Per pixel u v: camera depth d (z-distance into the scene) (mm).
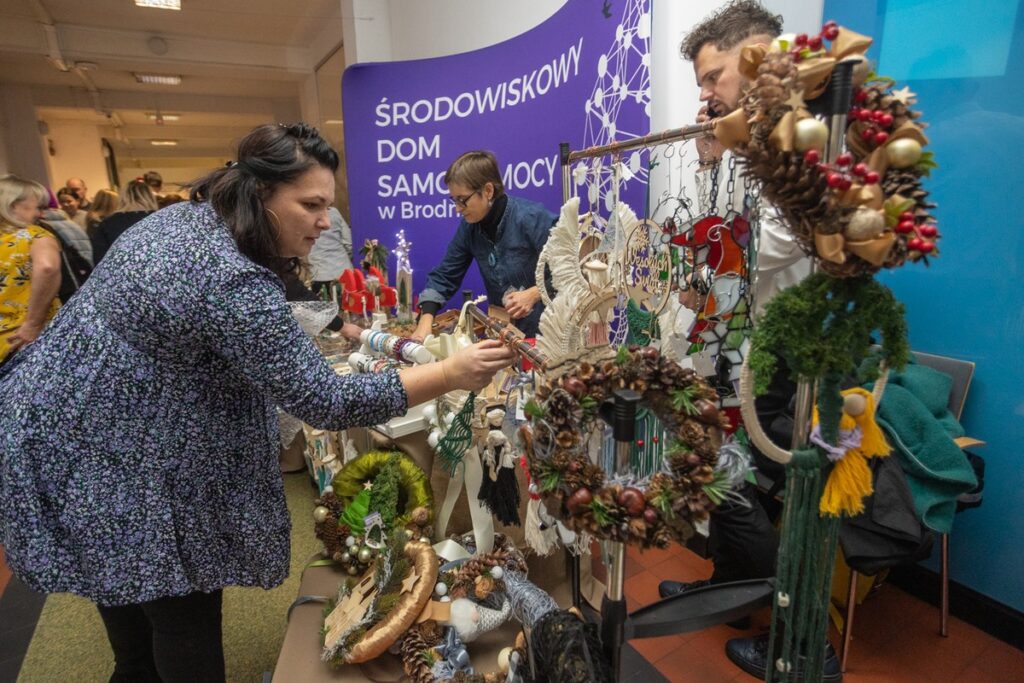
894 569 1821
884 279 1791
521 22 2660
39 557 924
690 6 1754
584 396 681
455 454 1226
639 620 735
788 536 686
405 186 3012
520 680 982
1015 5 1386
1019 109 1416
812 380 645
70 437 896
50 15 3654
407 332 2059
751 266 1036
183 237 871
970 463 1470
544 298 1248
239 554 1029
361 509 1374
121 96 5504
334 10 3779
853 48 533
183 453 935
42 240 2357
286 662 1203
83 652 1663
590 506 641
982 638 1607
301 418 914
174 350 883
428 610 1179
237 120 6328
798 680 778
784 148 534
